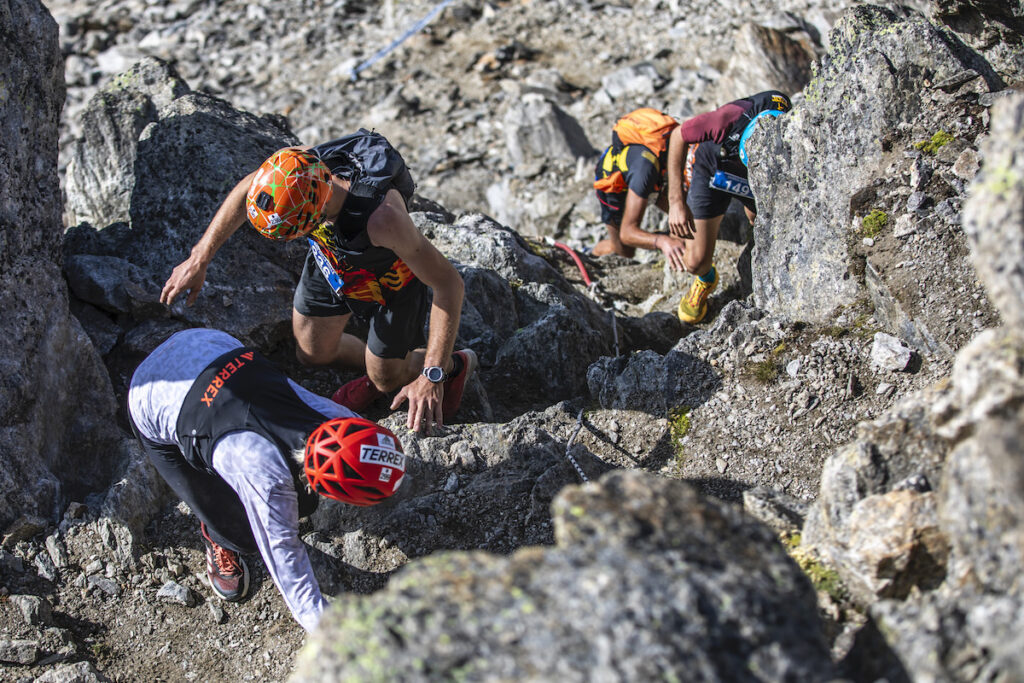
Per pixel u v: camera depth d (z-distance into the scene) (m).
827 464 2.83
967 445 2.09
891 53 4.23
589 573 1.79
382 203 3.21
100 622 3.50
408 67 10.76
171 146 5.02
